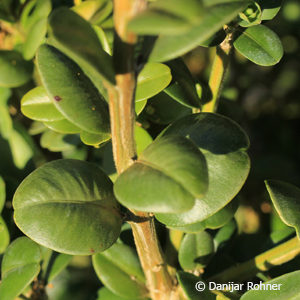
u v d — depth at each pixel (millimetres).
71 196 182
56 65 179
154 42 160
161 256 202
